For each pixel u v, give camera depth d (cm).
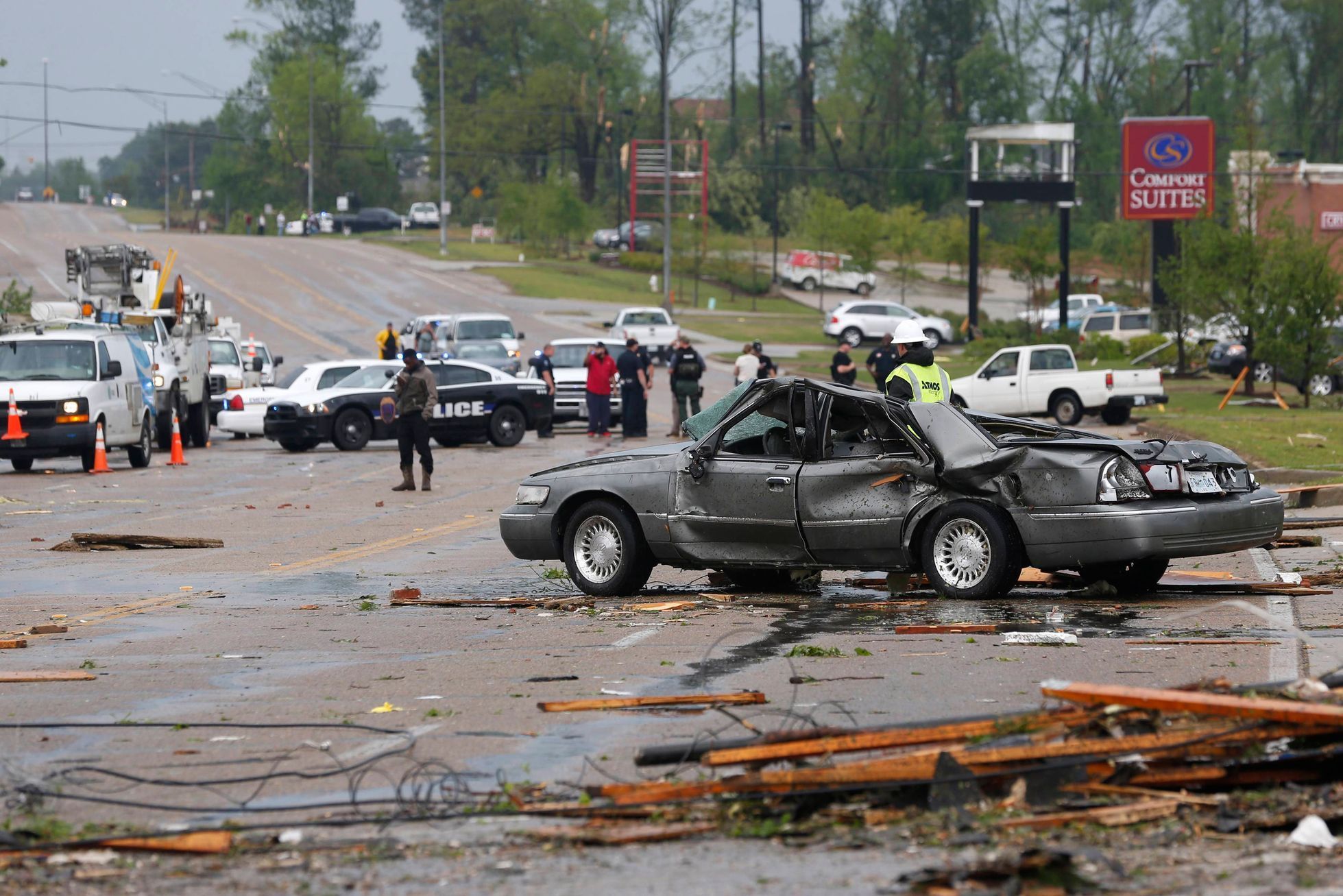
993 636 2728
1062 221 18088
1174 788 1616
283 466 7856
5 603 3538
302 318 19675
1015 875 1381
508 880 1455
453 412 8912
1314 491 5122
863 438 3412
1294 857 1446
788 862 1476
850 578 3772
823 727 1820
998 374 10281
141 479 7138
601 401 9625
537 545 3659
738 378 9238
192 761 1956
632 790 1647
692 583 3822
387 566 4172
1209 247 11125
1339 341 11806
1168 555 3064
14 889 1454
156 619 3234
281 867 1512
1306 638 2641
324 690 2419
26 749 2047
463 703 2283
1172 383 13150
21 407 7306
